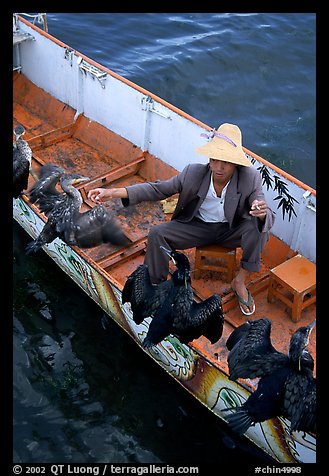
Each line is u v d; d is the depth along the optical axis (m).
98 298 6.01
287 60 10.30
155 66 10.09
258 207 5.08
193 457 5.21
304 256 6.00
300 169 8.70
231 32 10.77
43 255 6.79
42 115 8.09
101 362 5.88
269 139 9.12
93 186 6.95
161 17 11.12
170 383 5.71
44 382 5.74
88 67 7.30
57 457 5.21
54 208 5.69
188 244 5.64
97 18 11.03
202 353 4.95
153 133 6.96
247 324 4.77
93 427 5.43
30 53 8.00
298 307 5.53
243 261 5.52
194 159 6.64
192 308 4.66
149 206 6.80
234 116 9.47
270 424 4.72
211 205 5.50
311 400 4.17
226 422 5.29
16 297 6.41
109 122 7.42
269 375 4.32
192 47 10.47
